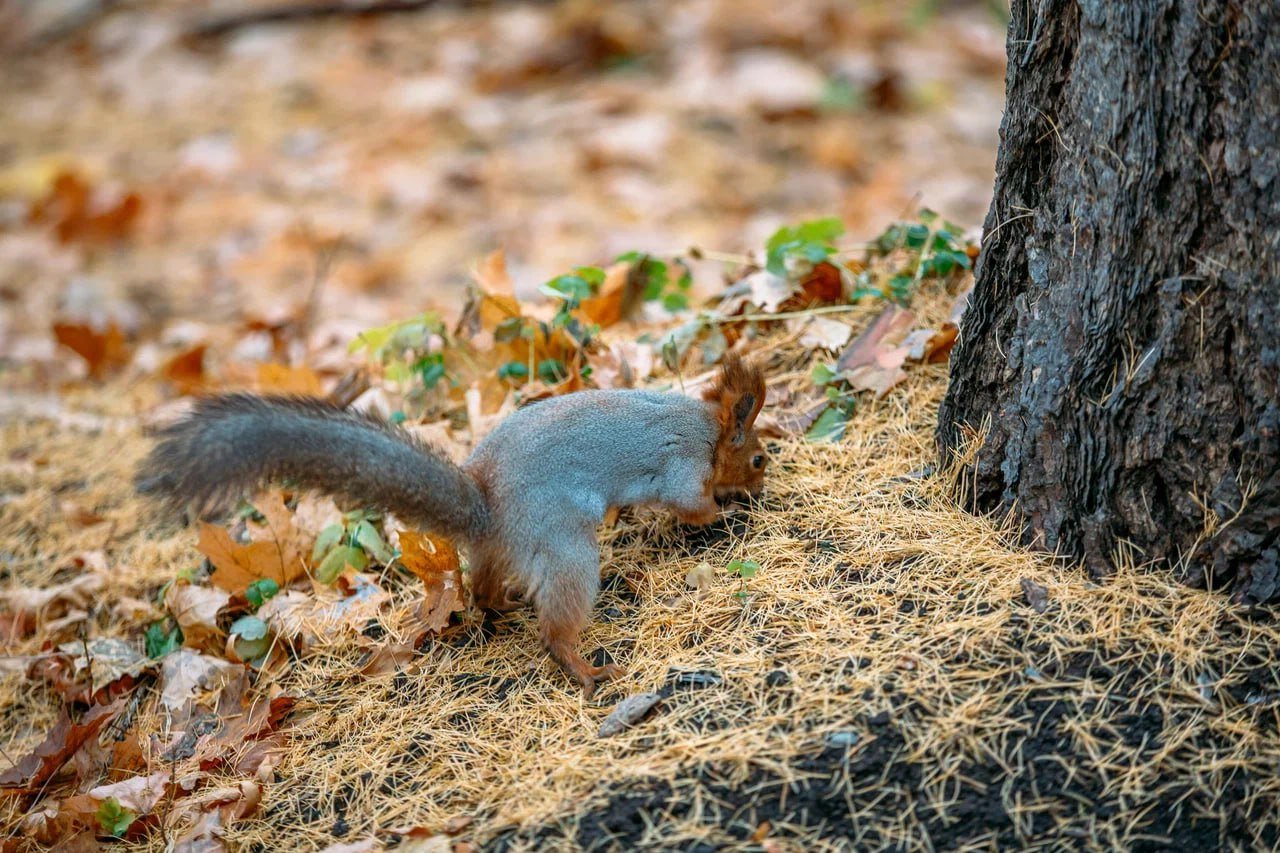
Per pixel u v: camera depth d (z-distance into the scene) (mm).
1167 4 6289
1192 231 6422
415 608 7914
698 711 6629
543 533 7164
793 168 18359
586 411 7508
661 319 10945
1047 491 7098
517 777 6578
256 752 7285
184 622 8367
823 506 7922
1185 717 6160
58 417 12242
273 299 15758
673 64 21000
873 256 10102
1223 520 6562
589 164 18438
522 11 23219
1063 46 6859
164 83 22453
